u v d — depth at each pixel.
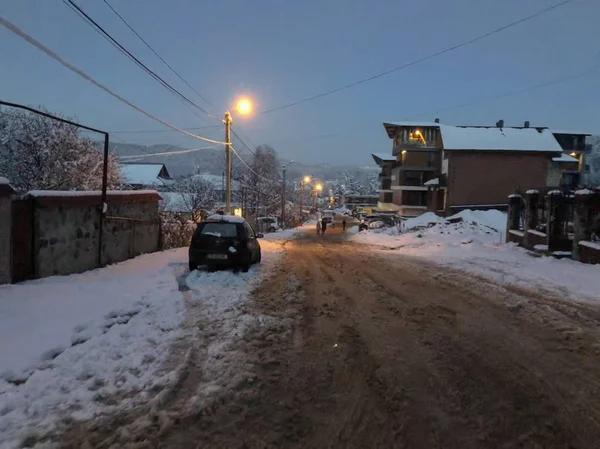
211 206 41.44
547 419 3.53
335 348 5.18
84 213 10.26
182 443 3.12
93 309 6.46
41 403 3.60
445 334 5.77
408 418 3.53
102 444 3.08
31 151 18.09
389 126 52.41
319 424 3.43
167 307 6.84
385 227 41.50
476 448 3.10
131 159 23.44
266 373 4.40
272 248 20.25
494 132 46.75
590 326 6.17
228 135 22.75
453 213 43.72
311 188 130.50
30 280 8.17
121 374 4.27
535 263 12.81
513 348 5.21
